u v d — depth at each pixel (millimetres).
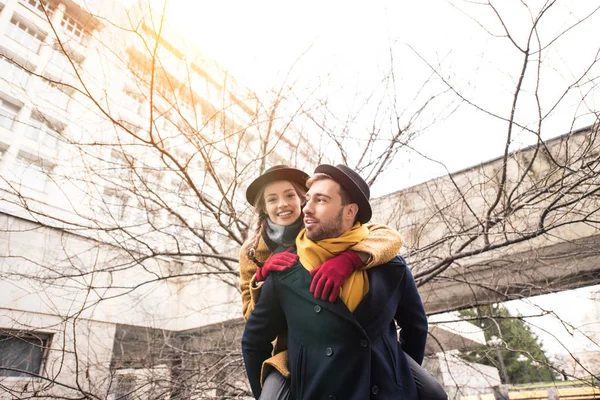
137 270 9320
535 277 4402
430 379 1327
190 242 5820
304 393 1114
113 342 6816
